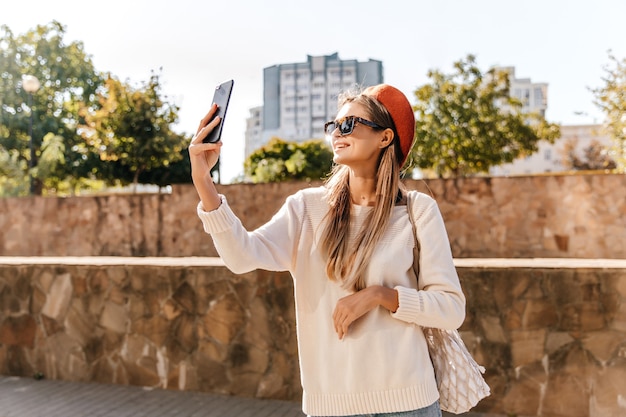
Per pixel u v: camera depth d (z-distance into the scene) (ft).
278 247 5.08
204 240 36.60
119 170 113.50
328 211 5.09
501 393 13.43
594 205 32.32
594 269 13.07
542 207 32.83
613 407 12.87
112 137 95.81
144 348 16.01
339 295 4.91
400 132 5.08
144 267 16.05
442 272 4.95
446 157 97.96
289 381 14.80
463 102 95.91
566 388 13.12
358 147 5.01
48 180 113.29
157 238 37.37
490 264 13.98
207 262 16.52
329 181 5.31
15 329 17.24
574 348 13.12
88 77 134.00
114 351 16.29
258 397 14.99
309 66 435.53
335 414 4.82
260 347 15.03
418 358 4.81
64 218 39.42
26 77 87.25
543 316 13.28
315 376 4.95
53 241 39.68
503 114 99.25
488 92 96.78
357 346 4.77
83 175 114.42
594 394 12.99
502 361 13.44
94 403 14.78
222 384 15.31
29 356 17.10
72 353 16.69
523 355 13.35
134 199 37.96
